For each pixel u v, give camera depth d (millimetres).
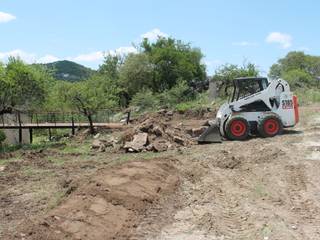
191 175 12156
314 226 8562
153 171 11641
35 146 21766
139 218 8773
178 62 56094
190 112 31656
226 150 15164
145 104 45281
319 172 12023
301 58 80062
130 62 55406
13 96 24203
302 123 20922
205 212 9266
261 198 10234
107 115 30938
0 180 12523
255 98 17578
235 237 8031
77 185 10484
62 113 28250
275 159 13578
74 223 7945
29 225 7754
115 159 15078
